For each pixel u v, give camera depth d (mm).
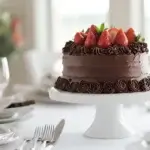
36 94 1725
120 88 1246
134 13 3523
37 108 1581
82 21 4043
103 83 1253
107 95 1226
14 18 4039
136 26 3535
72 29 4098
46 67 2979
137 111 1536
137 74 1274
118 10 3543
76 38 1325
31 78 2930
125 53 1263
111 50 1258
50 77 1841
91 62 1262
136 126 1313
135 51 1278
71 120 1406
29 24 4070
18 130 1276
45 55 3018
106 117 1239
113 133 1219
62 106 1614
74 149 1120
